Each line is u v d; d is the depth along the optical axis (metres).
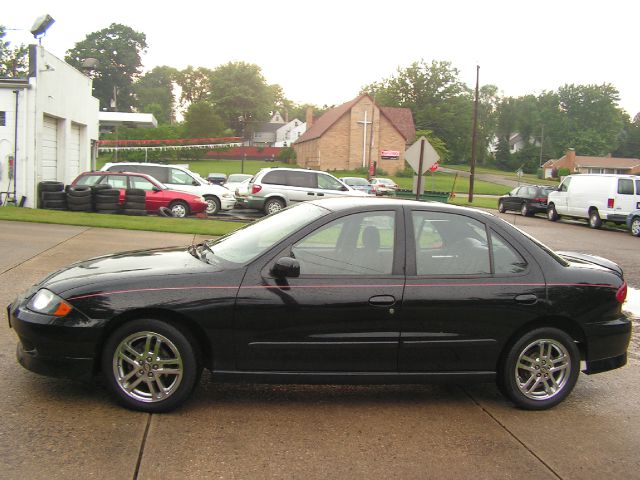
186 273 4.46
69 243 11.61
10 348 5.52
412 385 5.33
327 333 4.49
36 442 3.81
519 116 122.12
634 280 11.95
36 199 17.48
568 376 4.89
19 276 8.41
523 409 4.85
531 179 88.62
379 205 4.87
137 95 118.81
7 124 17.11
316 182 21.19
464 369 4.73
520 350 4.77
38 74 17.14
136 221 15.65
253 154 90.19
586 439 4.34
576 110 123.12
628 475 3.81
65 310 4.26
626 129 131.50
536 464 3.91
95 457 3.67
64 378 4.52
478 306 4.68
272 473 3.61
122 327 4.30
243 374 4.45
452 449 4.07
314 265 4.57
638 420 4.76
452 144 93.69
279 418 4.42
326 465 3.75
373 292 4.54
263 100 114.75
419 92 92.69
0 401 4.41
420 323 4.59
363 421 4.46
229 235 5.36
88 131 23.22
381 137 70.00
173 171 20.73
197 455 3.78
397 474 3.68
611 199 24.88
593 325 4.92
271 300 4.41
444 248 4.82
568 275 4.92
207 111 83.38
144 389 4.43
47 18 16.94
